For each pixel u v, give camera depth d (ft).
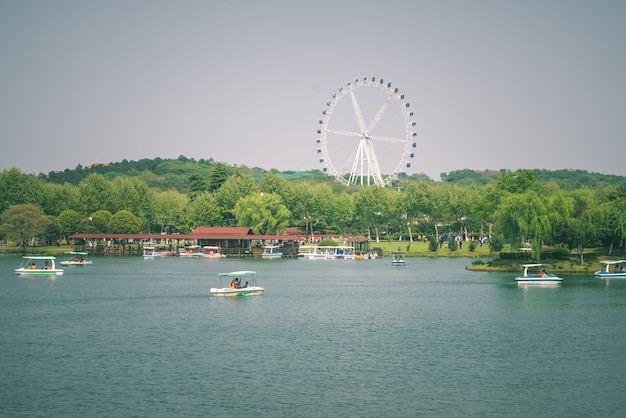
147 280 528.22
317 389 212.02
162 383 217.77
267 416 188.24
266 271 630.74
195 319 334.44
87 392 208.13
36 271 572.10
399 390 211.41
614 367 238.68
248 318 338.13
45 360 246.27
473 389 212.84
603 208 548.31
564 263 564.71
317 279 546.67
